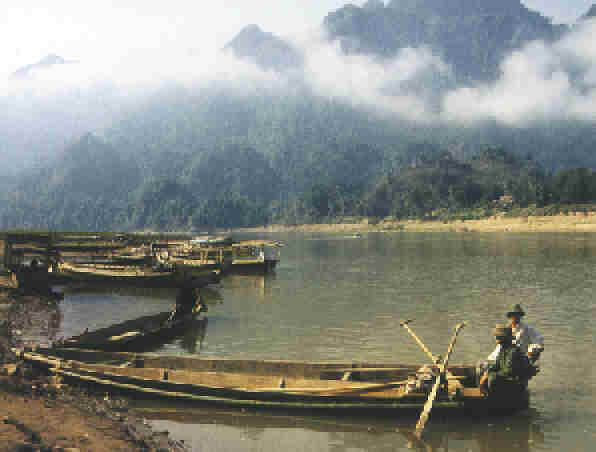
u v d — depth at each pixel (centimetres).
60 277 3300
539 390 1445
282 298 3219
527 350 1299
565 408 1311
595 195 17600
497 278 3978
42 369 1443
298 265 5628
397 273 4550
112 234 7812
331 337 2112
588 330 2164
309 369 1420
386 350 1906
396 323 2388
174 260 4819
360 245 9800
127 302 3088
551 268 4591
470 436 1160
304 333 2188
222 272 4100
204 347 1953
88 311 2766
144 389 1345
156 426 1200
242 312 2716
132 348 1855
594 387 1460
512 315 1303
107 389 1374
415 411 1234
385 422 1233
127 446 954
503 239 10100
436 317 2519
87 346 1677
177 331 2144
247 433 1177
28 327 2267
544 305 2772
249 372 1457
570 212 14788
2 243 3522
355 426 1216
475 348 1925
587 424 1211
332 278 4297
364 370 1382
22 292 2964
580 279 3781
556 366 1670
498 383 1223
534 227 14250
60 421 980
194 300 2383
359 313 2650
